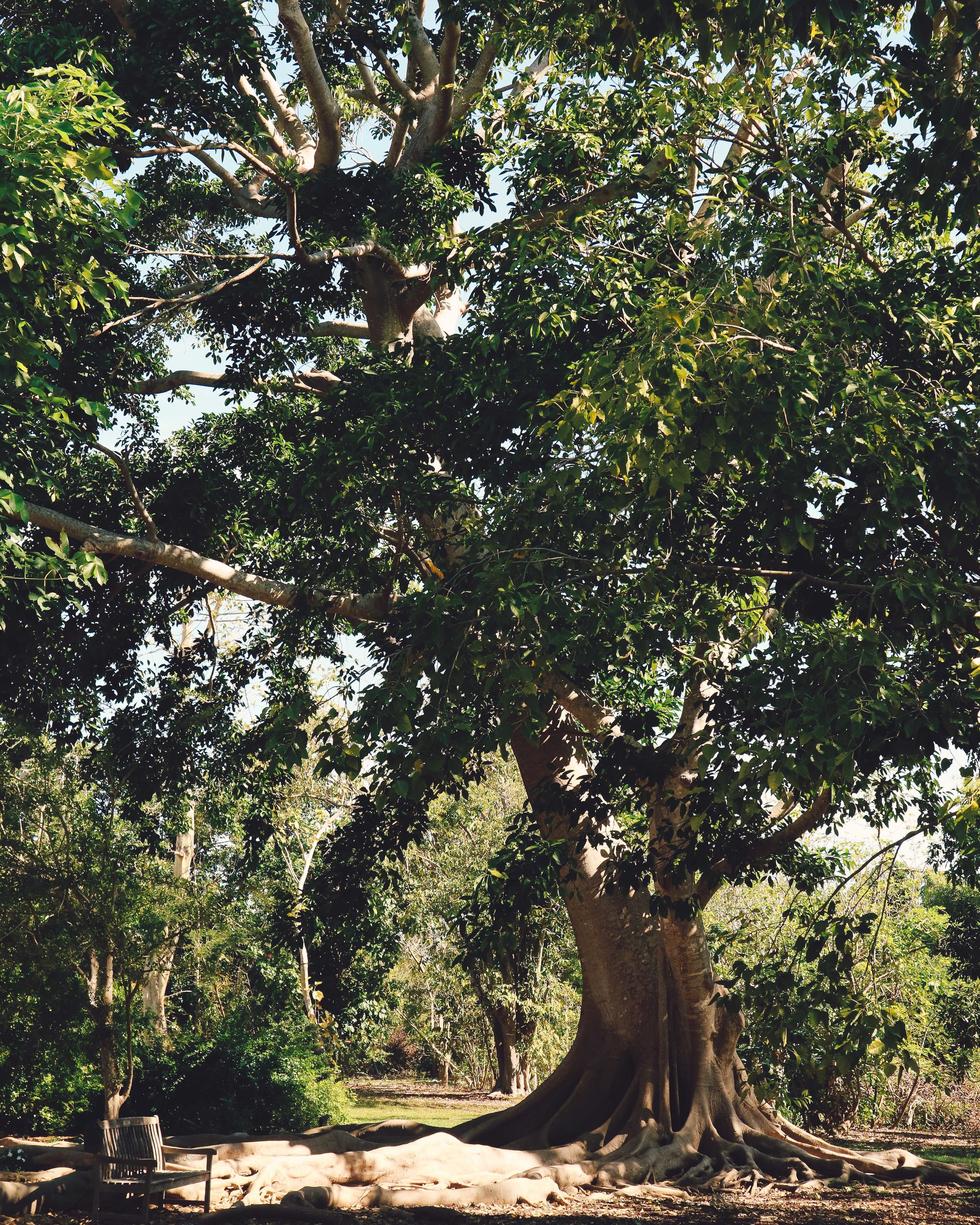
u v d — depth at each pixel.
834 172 9.57
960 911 19.88
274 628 15.55
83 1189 9.73
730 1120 11.87
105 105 7.46
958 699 5.30
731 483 6.75
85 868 15.98
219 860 27.53
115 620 14.36
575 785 12.14
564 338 9.24
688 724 11.36
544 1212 9.94
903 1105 24.12
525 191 11.65
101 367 11.76
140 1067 18.20
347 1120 20.89
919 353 6.76
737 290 5.93
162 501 13.30
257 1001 24.80
